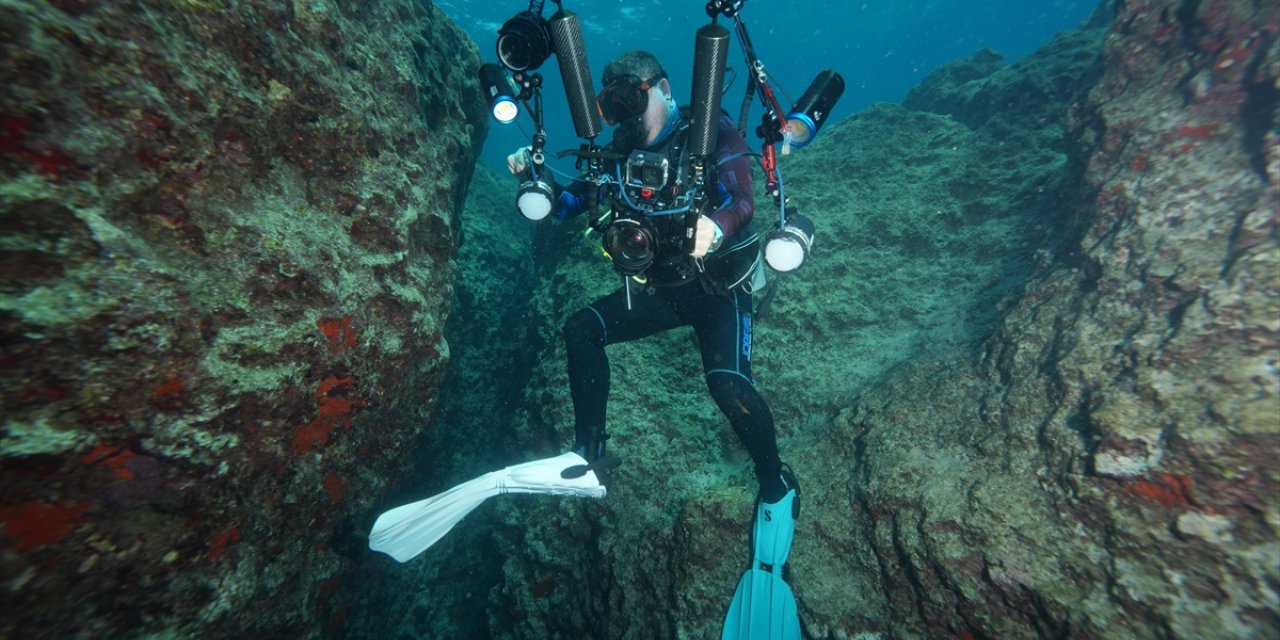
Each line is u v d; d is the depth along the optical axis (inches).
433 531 88.7
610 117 78.7
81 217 46.9
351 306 73.9
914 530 82.3
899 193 176.9
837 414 118.6
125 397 50.0
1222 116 83.9
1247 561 55.2
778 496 98.2
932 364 111.3
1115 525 64.2
